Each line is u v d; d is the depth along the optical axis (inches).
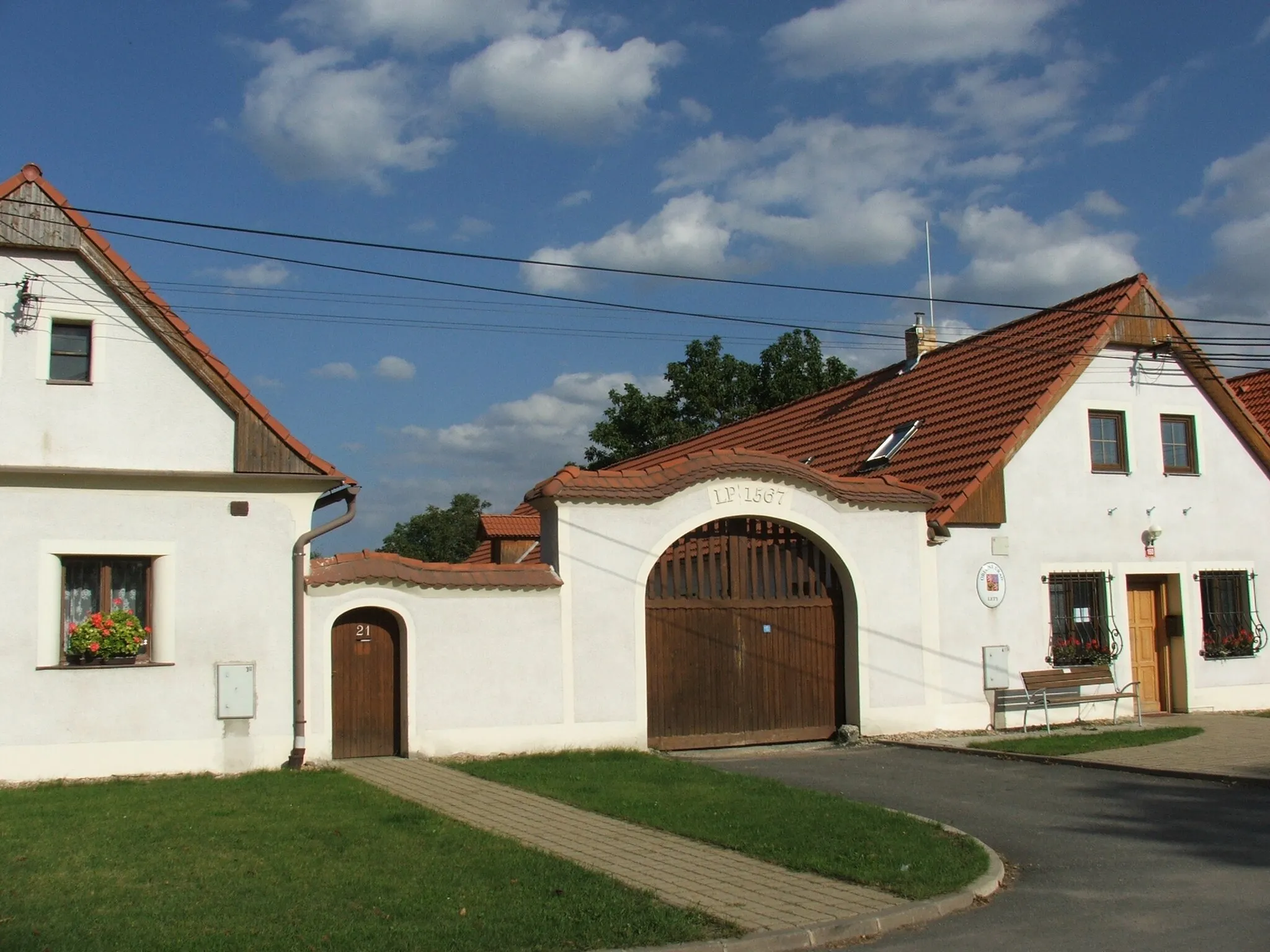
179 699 573.0
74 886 334.0
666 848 401.7
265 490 598.5
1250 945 298.4
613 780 544.7
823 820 445.7
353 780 543.8
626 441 1745.8
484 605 634.2
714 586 700.0
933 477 797.9
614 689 657.0
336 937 288.4
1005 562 769.6
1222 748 645.3
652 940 295.4
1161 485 834.8
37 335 565.6
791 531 724.7
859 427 978.1
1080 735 716.0
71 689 553.9
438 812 460.1
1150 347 829.8
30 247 566.6
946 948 301.7
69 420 566.3
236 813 452.8
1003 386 840.9
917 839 414.0
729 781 546.6
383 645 624.7
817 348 1760.6
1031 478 784.9
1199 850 413.4
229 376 593.0
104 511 567.2
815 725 716.7
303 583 597.9
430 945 285.1
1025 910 339.0
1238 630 856.3
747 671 702.5
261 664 589.3
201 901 319.6
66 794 505.4
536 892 334.6
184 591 579.2
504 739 629.9
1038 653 773.9
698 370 1750.7
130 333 582.2
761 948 298.5
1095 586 807.1
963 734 738.8
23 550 550.6
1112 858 402.6
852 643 723.4
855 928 313.6
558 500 655.1
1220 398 860.6
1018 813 485.1
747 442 1150.3
